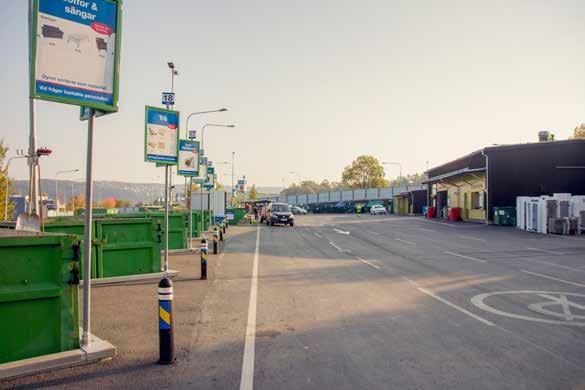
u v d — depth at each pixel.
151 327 7.91
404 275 13.52
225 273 14.05
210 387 5.29
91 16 6.25
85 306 6.42
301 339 7.17
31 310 5.95
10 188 35.09
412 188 100.38
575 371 5.73
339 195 112.31
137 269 12.99
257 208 59.12
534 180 38.28
